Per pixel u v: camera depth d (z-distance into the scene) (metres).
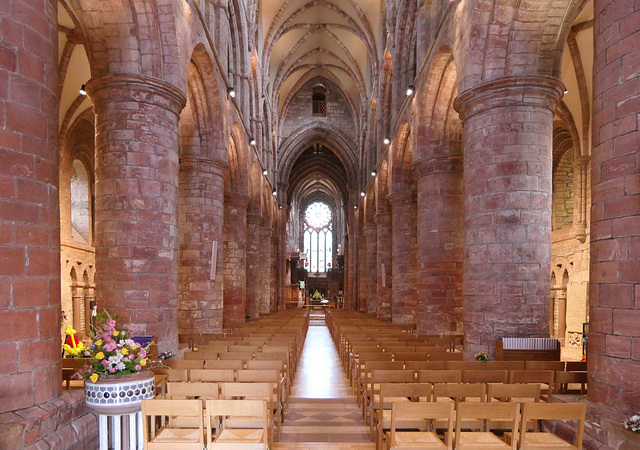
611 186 5.74
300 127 41.50
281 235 42.22
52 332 5.72
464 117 11.35
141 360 6.07
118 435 5.80
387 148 24.84
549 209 10.42
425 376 6.87
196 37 12.91
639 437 4.94
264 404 4.89
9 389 5.17
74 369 7.15
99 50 10.45
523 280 10.16
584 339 13.28
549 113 10.61
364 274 38.38
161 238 10.38
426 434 5.29
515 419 4.88
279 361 7.69
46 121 5.77
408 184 21.95
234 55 20.94
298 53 36.25
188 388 5.83
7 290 5.19
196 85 15.36
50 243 5.75
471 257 10.81
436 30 15.66
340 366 14.24
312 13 31.77
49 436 5.29
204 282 15.82
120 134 10.19
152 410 4.95
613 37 5.79
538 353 9.82
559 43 10.69
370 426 7.17
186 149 16.16
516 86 10.36
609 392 5.66
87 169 22.42
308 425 7.73
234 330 15.62
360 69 35.75
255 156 26.41
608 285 5.73
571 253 18.95
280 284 42.97
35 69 5.64
